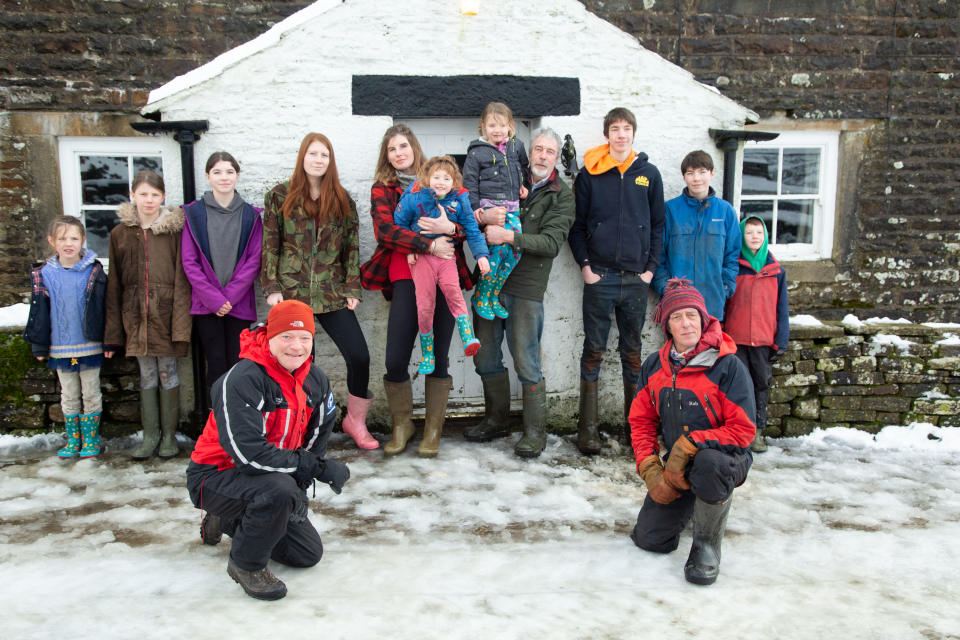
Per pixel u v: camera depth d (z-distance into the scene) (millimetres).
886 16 6570
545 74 4785
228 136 4582
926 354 5070
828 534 3467
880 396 5090
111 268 4293
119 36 5840
